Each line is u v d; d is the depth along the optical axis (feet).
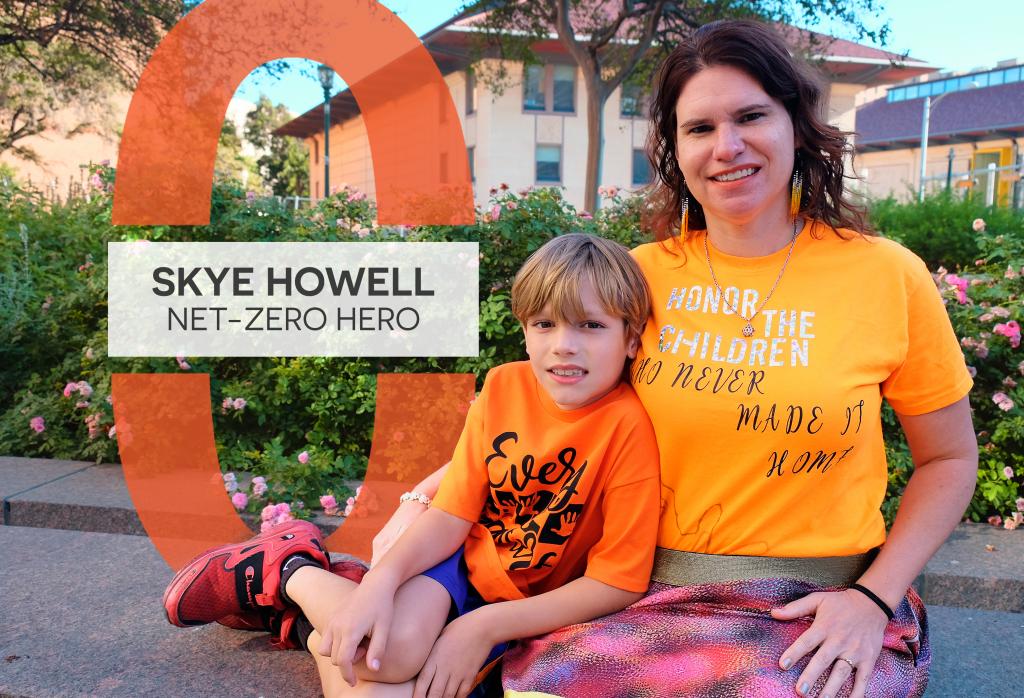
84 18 61.16
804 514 5.04
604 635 5.00
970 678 7.25
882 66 85.76
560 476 5.47
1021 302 11.91
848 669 4.55
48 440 14.26
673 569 5.33
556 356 5.28
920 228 39.47
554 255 5.34
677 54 5.35
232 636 7.84
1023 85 105.81
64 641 7.70
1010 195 67.56
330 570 6.72
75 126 88.89
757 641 4.75
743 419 5.01
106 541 10.80
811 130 5.30
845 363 4.97
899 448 11.09
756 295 5.32
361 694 5.03
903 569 4.99
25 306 16.33
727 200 5.19
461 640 5.10
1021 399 11.22
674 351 5.36
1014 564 9.28
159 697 6.63
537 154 85.15
